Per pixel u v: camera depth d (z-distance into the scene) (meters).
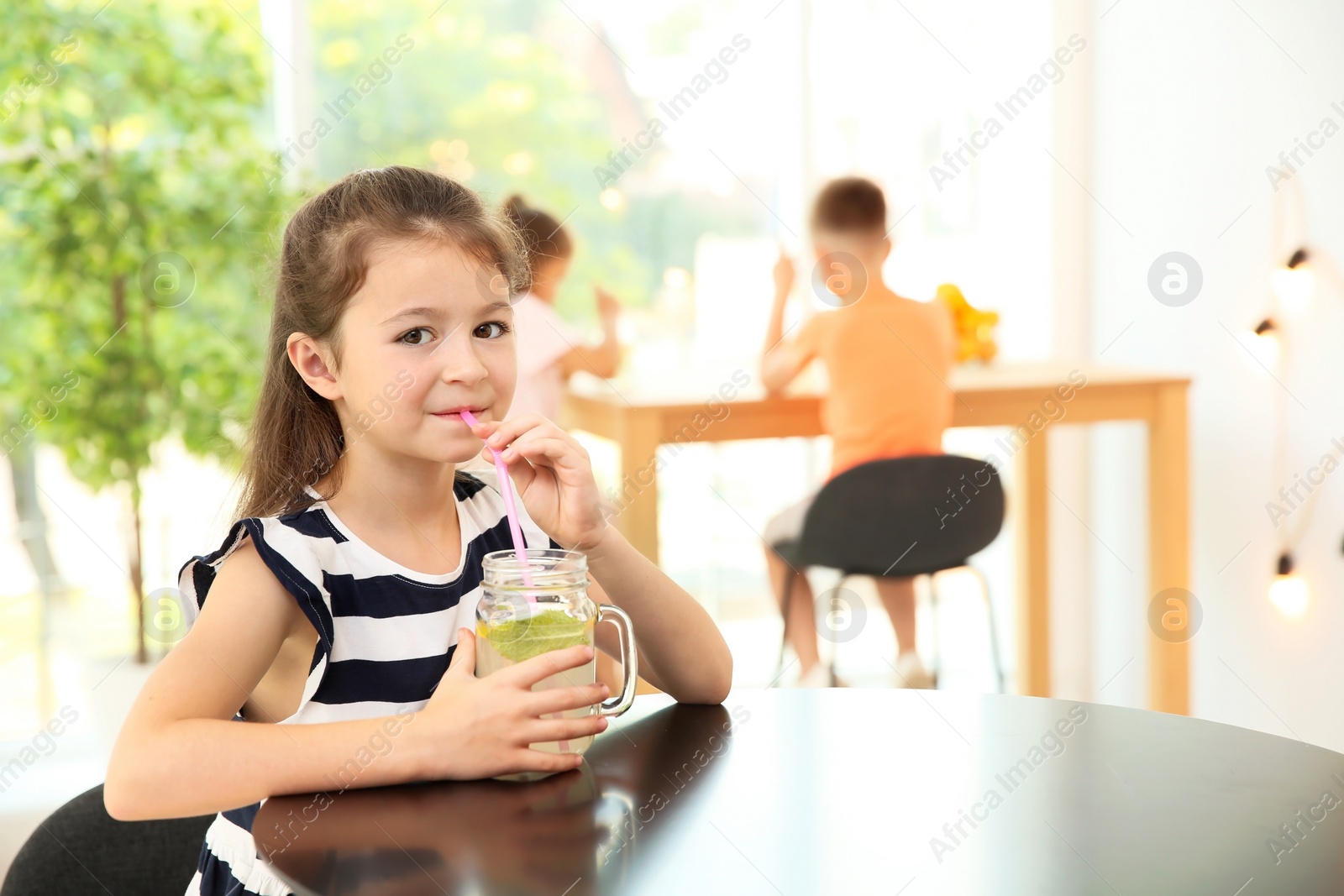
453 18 2.79
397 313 0.95
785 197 3.08
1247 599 2.57
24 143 2.31
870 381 2.40
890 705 1.03
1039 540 2.84
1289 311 2.40
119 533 2.45
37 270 2.35
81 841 0.99
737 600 3.15
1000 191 3.17
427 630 1.00
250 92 2.48
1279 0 2.40
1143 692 2.94
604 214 2.98
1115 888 0.69
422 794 0.82
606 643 1.24
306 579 0.93
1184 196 2.73
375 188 0.98
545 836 0.76
